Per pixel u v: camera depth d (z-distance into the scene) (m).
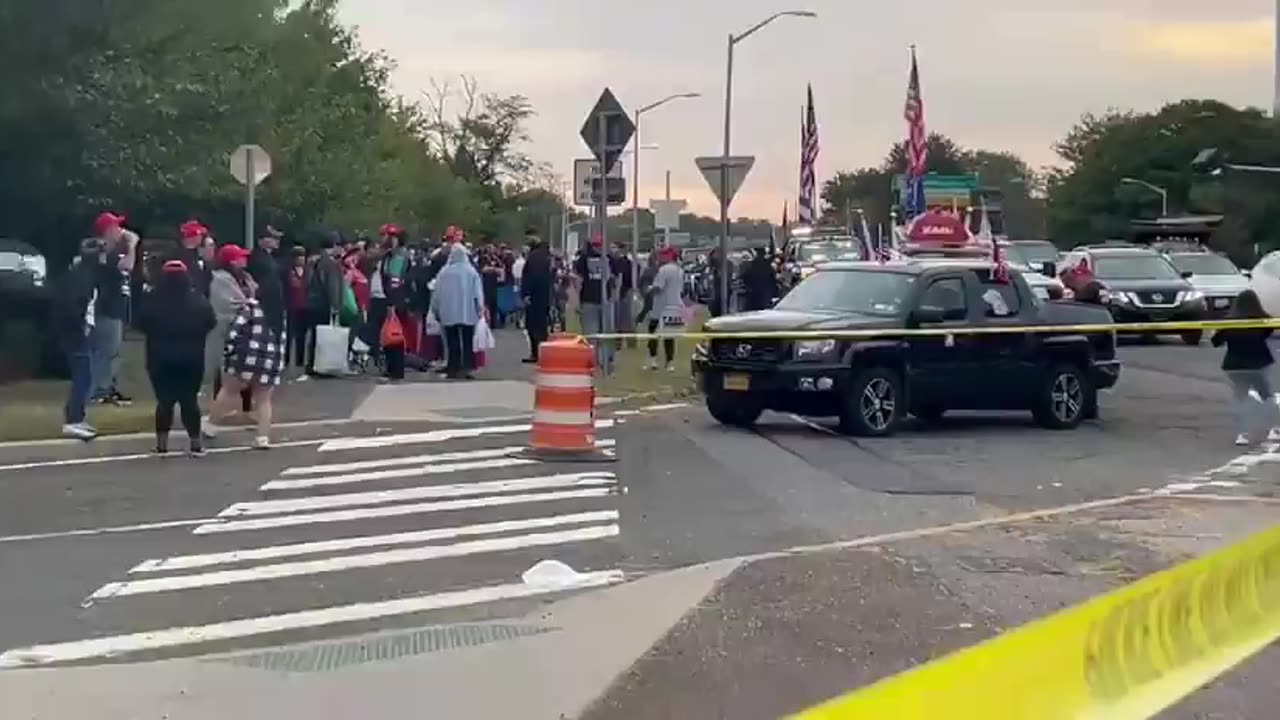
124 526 11.56
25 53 23.28
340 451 15.76
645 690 7.25
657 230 47.41
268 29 36.38
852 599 9.10
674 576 9.77
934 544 10.83
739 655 7.86
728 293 29.06
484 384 22.59
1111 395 22.61
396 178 53.78
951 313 17.89
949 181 47.00
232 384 16.14
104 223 18.88
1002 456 15.81
